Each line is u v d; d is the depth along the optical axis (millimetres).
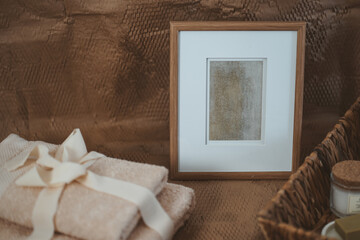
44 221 458
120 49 667
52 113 708
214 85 644
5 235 475
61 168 485
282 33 628
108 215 440
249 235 522
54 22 660
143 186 484
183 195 535
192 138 658
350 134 617
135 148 715
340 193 521
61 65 681
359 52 666
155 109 696
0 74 689
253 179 669
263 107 651
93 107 700
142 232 460
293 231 382
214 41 629
